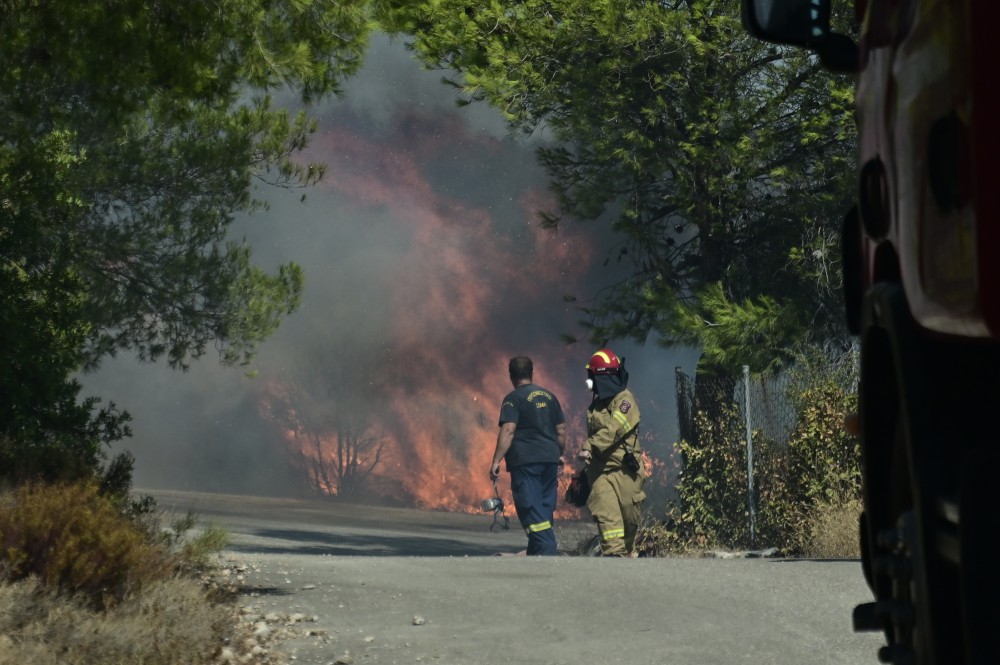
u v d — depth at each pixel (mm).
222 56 17312
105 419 18172
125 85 17047
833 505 23016
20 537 11477
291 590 14922
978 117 4539
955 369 5910
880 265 6734
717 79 29484
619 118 30281
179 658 10438
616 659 11133
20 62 17172
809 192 31078
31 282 18203
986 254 4512
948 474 5598
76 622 10219
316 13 17578
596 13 28766
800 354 26938
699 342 30391
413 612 13539
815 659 11031
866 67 6840
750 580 15898
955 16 4797
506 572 16734
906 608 6164
